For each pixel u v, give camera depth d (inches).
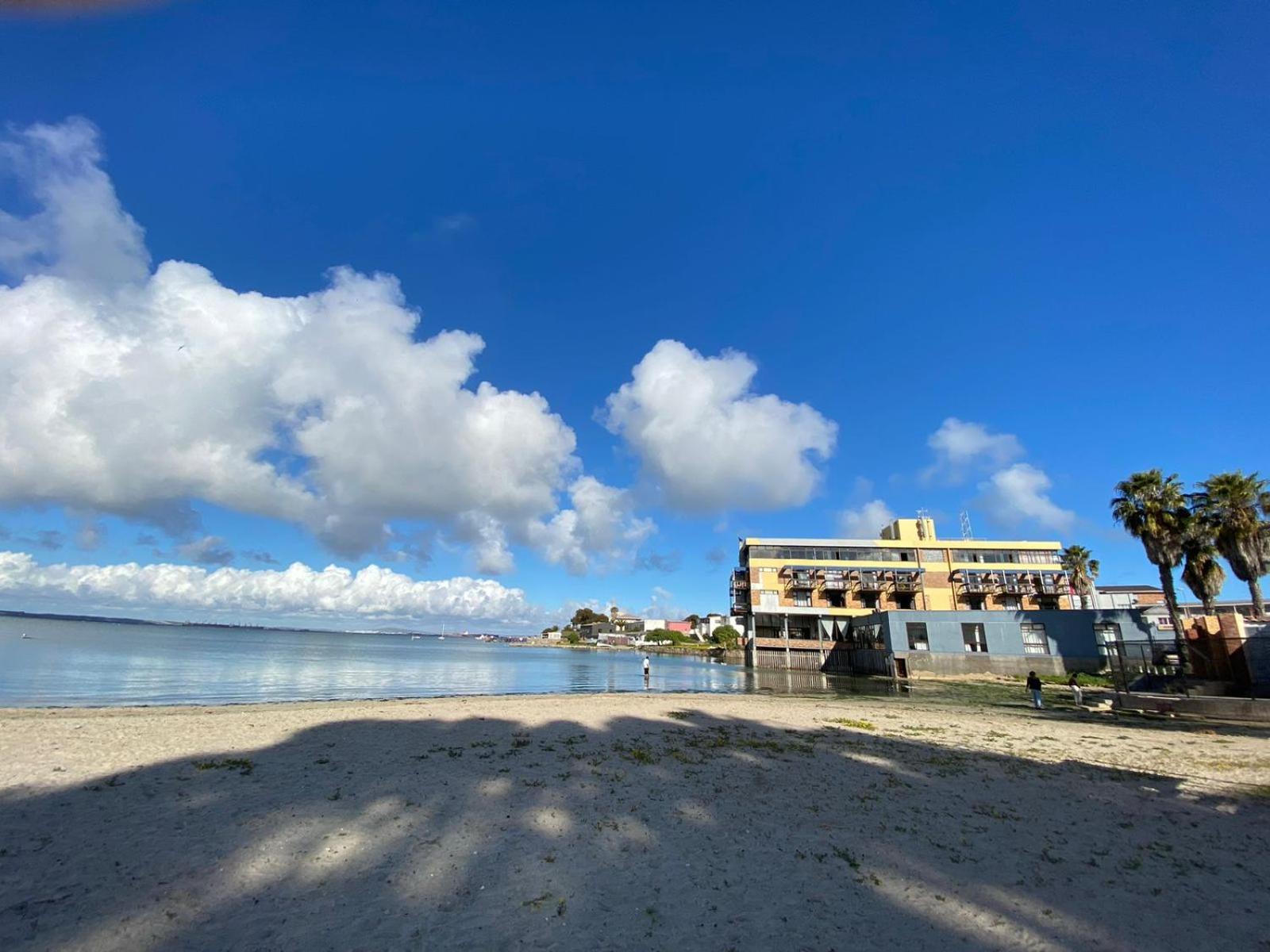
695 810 373.7
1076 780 491.2
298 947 203.8
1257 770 537.0
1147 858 310.5
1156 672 1199.6
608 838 319.3
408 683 1737.2
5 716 676.7
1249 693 1021.8
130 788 379.2
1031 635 2004.2
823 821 358.6
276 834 307.3
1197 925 237.1
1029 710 1085.8
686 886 262.1
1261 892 269.7
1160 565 1480.1
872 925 231.3
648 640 6643.7
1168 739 723.4
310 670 2085.4
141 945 201.0
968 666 1998.0
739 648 4606.3
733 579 3289.9
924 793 437.1
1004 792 446.3
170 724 631.8
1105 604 3149.6
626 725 730.8
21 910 219.1
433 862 279.1
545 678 2122.3
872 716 925.8
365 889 250.1
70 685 1251.2
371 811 349.4
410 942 209.9
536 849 300.2
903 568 3009.4
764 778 466.3
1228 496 1392.7
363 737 591.5
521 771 461.4
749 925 228.7
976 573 2989.7
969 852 312.5
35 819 315.6
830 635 2876.5
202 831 307.3
